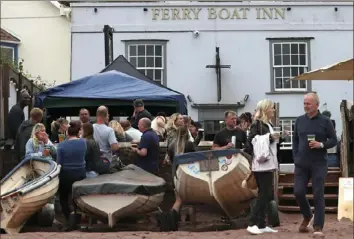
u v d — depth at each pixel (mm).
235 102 23594
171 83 23672
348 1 24047
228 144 10938
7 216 10109
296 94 23672
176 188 10875
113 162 11336
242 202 10930
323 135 9016
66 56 27031
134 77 15961
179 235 9391
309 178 9281
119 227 10844
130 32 23797
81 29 23750
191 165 10523
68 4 26328
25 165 11094
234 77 23688
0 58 17531
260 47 23859
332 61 24000
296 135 9289
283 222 12133
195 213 11555
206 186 10477
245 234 9359
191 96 23641
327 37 24031
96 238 8984
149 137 11367
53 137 13961
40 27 27125
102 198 10359
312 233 9258
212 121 23406
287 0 23969
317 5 24031
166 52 23750
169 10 23859
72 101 14773
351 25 24078
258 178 9320
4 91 14508
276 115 14516
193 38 23812
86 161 11148
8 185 10758
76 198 10438
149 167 11430
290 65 23844
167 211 11375
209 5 23812
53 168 10602
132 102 14742
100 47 23719
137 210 10453
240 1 23828
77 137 11039
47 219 10891
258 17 23859
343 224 10664
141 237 9125
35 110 12359
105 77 15539
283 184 14891
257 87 23719
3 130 14305
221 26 23797
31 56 27031
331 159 15734
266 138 9180
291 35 23922
